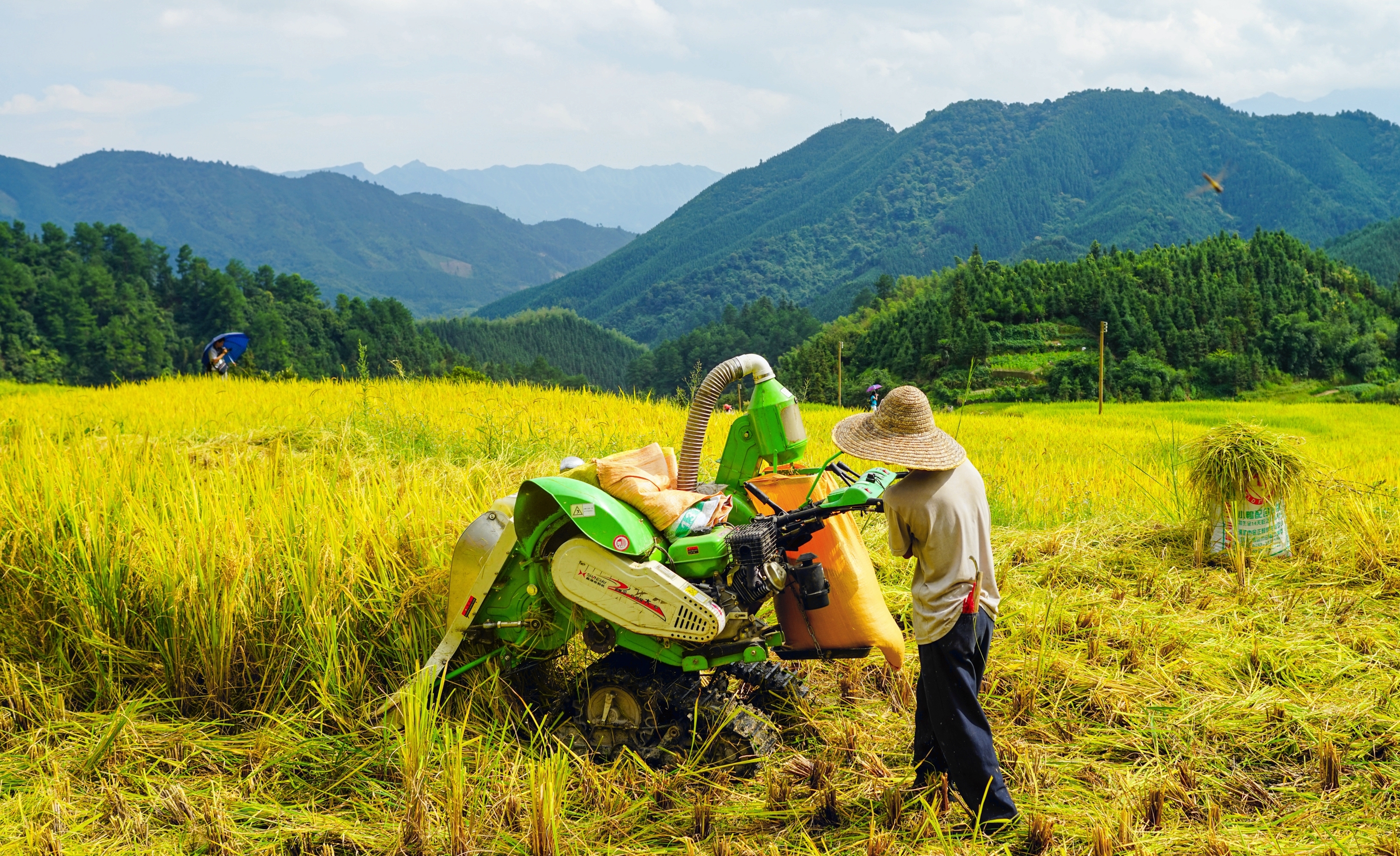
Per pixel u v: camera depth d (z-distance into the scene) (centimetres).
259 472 638
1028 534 721
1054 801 377
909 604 571
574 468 450
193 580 454
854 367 13625
